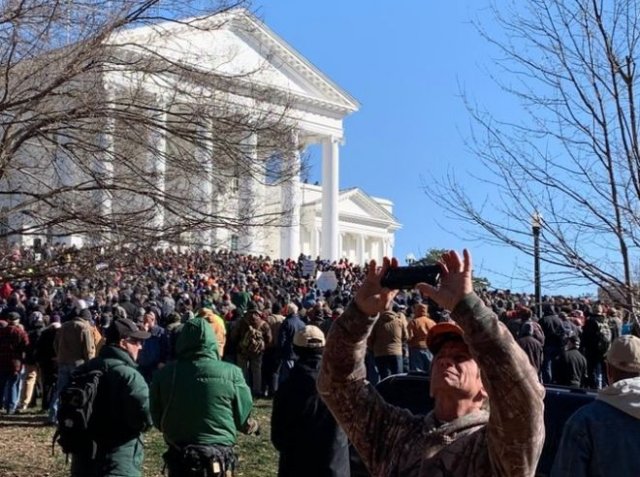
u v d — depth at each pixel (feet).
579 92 20.97
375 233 297.12
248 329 52.75
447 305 7.89
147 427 18.08
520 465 7.70
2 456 35.09
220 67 34.94
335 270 146.30
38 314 50.60
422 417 9.01
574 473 11.81
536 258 20.30
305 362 17.78
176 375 17.99
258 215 32.24
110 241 29.84
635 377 13.01
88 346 41.86
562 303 57.52
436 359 8.73
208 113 30.94
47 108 29.25
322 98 212.23
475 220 21.56
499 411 7.67
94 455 17.62
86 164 29.89
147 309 56.70
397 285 8.53
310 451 17.22
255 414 45.85
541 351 45.29
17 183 31.45
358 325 9.02
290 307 52.01
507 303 62.23
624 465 11.60
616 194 19.36
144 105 30.48
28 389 48.80
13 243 32.09
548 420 18.48
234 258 120.88
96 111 29.35
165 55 34.27
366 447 9.05
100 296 63.31
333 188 220.43
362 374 9.27
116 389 17.83
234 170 31.63
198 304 71.51
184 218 30.30
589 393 18.76
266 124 31.94
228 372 18.19
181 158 30.63
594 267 19.35
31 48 28.78
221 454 17.57
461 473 8.10
